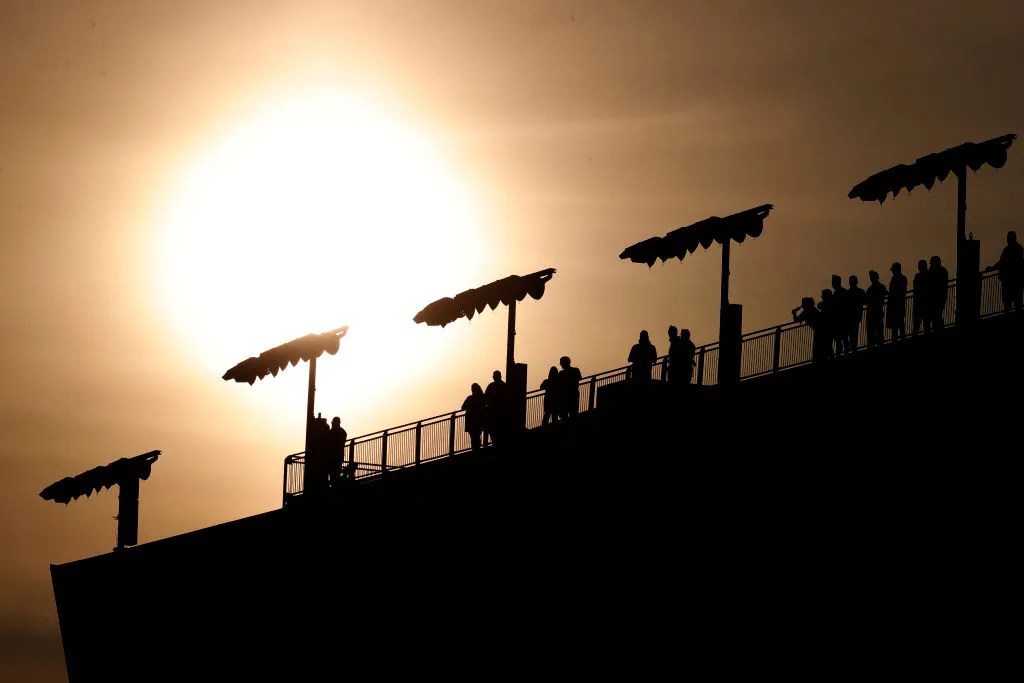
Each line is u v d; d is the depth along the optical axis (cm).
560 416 13575
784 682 11938
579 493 13138
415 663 14050
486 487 13875
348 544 14975
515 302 14425
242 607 15925
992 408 12125
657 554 12506
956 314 12481
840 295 12456
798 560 12112
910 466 12112
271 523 15862
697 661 12181
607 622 12731
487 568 13688
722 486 12269
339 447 15425
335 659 14800
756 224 12525
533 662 13162
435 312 14488
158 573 17238
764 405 12362
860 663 11819
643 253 12812
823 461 12269
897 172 12938
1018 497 11869
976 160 12694
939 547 11912
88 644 17862
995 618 11619
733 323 12606
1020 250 12519
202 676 16212
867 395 12262
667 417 12594
